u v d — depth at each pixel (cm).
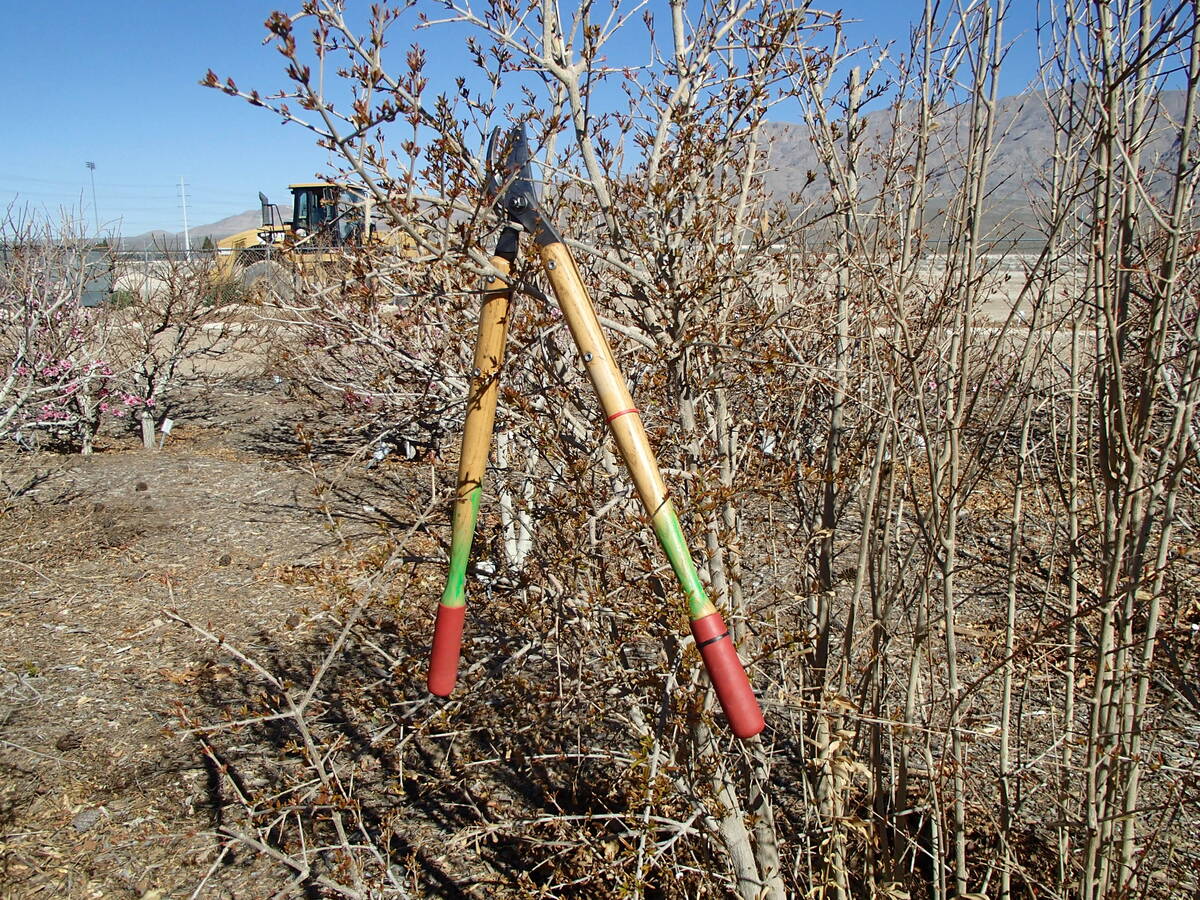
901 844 293
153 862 393
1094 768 248
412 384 445
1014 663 287
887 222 288
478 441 195
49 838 408
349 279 293
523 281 221
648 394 288
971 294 303
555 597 299
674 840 276
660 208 284
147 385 1138
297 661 550
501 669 322
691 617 171
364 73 210
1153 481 231
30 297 935
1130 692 281
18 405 826
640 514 279
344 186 233
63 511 855
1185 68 215
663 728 281
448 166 226
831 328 336
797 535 347
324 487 354
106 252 1126
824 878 298
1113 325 222
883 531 309
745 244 368
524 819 347
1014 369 294
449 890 368
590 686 306
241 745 474
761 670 309
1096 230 227
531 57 269
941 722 320
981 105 250
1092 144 231
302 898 369
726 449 311
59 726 496
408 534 310
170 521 826
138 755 470
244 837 293
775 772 390
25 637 599
